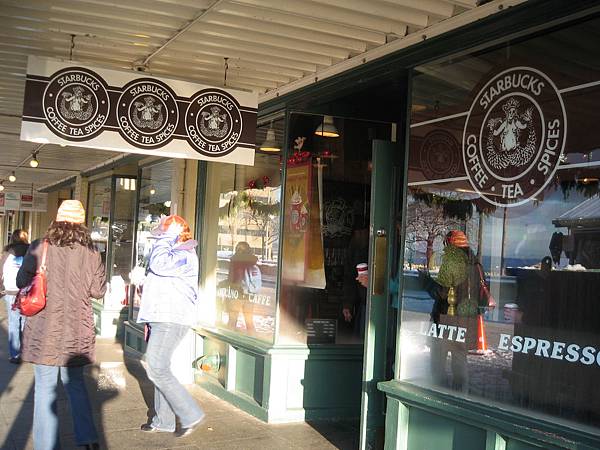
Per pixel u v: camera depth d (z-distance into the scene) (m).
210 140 5.25
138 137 5.02
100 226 11.85
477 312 3.85
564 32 3.45
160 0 4.05
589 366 3.22
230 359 6.33
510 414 3.51
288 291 5.80
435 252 4.15
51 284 4.24
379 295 4.74
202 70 5.50
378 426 4.70
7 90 6.21
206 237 7.24
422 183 4.29
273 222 5.97
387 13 4.00
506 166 3.73
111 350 9.27
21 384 6.92
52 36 4.75
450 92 4.12
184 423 4.91
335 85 5.22
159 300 4.84
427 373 4.16
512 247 3.67
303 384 5.74
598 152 3.25
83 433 4.39
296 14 4.08
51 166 12.98
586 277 3.27
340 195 5.99
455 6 3.91
